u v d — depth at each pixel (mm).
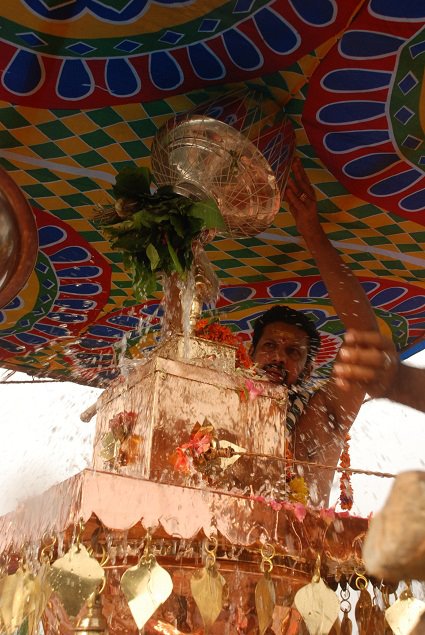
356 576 2139
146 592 1664
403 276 3428
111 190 2922
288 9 2145
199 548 1936
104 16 2166
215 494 1779
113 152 2740
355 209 3014
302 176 2832
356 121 2576
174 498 1732
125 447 2100
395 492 1365
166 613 1917
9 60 2342
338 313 2953
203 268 2377
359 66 2352
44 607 1738
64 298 3590
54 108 2531
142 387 2100
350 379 2070
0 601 1823
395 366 2062
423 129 2592
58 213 3064
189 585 1948
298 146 2729
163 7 2133
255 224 2473
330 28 2207
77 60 2340
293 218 3043
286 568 2016
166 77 2414
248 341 4059
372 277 3465
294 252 3285
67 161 2787
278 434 2139
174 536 1712
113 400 2275
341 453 3061
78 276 3438
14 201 2365
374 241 3205
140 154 2748
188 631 1910
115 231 2332
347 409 3090
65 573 1652
